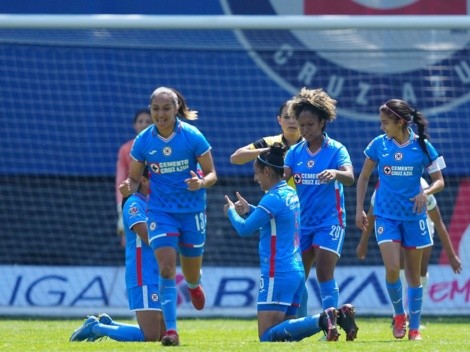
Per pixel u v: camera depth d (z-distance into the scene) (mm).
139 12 48188
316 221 28969
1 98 47969
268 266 26656
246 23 42062
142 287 28406
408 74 47844
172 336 25969
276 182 27078
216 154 48469
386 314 45688
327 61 47938
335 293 28609
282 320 26672
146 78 48219
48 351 24734
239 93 48281
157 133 27250
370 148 29578
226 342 28297
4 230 49094
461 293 46375
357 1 48125
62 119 48000
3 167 48000
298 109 28953
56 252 49062
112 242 49250
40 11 48281
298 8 48156
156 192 27406
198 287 29672
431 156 29047
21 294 46188
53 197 49219
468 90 47812
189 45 48094
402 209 28953
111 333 28891
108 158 48156
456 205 47781
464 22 41781
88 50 48094
